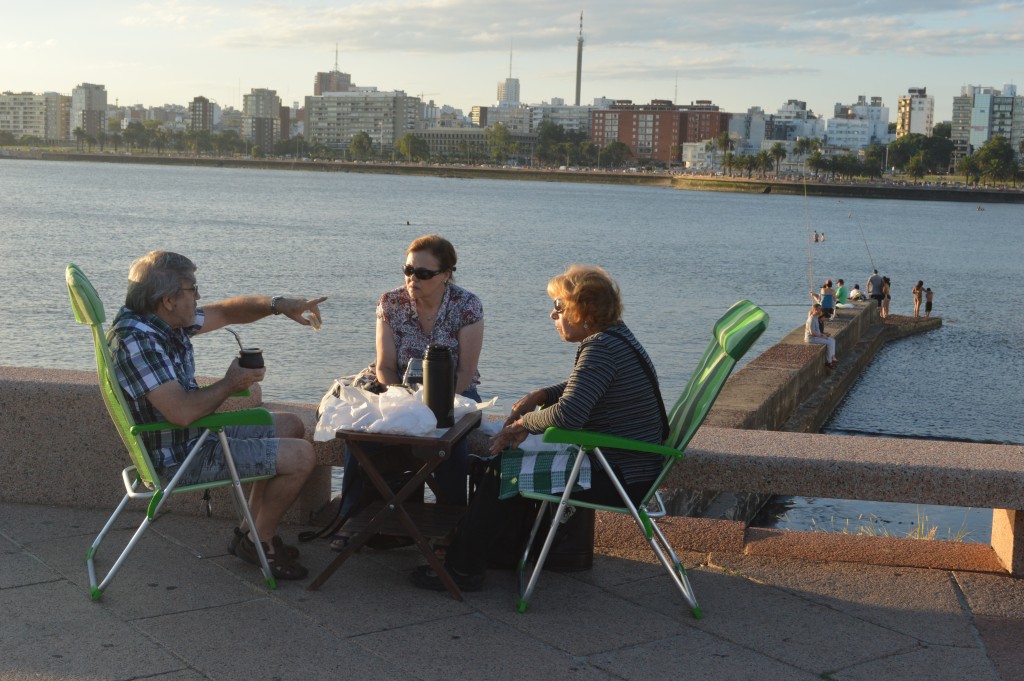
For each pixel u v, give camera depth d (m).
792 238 87.81
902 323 37.38
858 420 23.19
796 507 14.25
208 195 121.50
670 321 34.94
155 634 4.02
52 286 35.81
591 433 4.25
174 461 4.42
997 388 27.53
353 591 4.53
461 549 4.55
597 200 160.12
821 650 4.08
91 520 5.36
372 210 103.69
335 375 23.36
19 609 4.21
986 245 88.00
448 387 4.60
